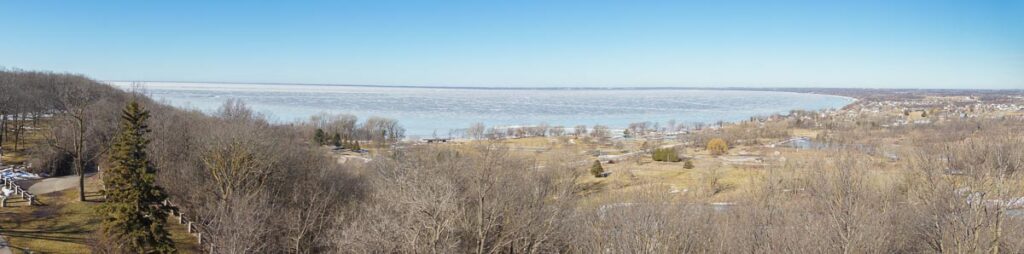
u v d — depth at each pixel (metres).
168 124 76.62
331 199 64.12
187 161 69.00
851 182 49.38
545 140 177.75
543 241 50.06
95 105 93.50
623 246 39.50
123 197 44.28
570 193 60.00
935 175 47.78
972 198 41.16
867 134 160.12
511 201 51.12
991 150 45.97
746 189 77.12
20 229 54.09
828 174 61.34
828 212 45.84
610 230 43.41
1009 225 40.97
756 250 41.78
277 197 61.88
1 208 59.41
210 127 76.44
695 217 44.81
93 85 132.50
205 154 63.84
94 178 76.31
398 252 44.75
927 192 48.44
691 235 41.16
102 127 84.44
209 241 52.94
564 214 51.91
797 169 82.06
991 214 41.00
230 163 61.72
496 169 57.12
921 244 44.75
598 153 147.75
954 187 42.75
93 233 53.94
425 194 45.75
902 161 78.31
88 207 62.62
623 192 73.56
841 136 153.25
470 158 64.56
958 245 39.19
